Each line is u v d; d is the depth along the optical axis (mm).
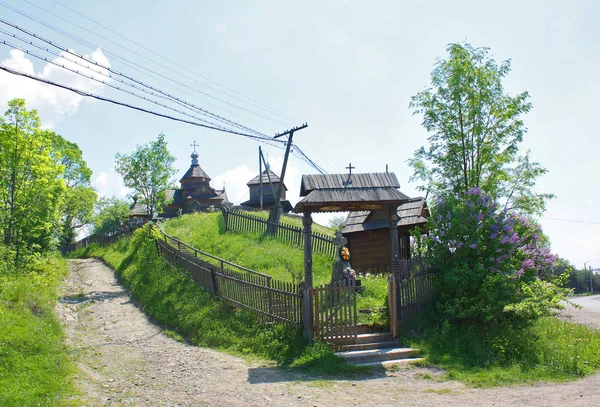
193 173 61438
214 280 15453
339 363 10383
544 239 14898
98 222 51000
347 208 12266
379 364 10266
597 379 8953
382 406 7809
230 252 22062
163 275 19406
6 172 21359
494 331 11508
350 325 11492
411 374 9773
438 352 10859
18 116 21312
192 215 34781
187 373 10234
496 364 10164
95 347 12562
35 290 16828
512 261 12742
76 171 48562
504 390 8492
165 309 15914
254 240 23875
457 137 15859
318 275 18203
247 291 13680
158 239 23828
